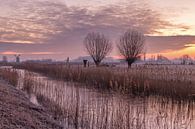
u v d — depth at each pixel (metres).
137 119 11.20
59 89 20.09
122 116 11.15
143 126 11.26
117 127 10.98
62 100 16.14
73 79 29.34
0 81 25.45
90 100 16.69
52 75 37.97
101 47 53.03
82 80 28.06
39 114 12.59
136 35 47.69
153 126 11.34
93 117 11.79
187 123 11.92
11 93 17.16
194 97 18.48
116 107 13.00
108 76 24.72
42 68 49.16
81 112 13.19
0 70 36.69
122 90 19.08
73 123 11.93
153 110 14.48
